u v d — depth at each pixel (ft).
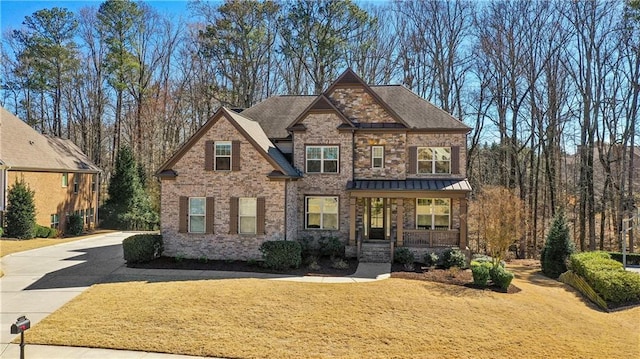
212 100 147.84
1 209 84.94
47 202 102.68
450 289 51.37
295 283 50.90
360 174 75.97
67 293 46.55
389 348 34.40
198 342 34.47
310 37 125.59
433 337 36.78
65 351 32.73
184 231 66.33
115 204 126.11
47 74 136.87
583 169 103.35
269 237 65.10
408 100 82.28
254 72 133.39
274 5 128.16
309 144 74.84
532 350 35.45
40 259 65.72
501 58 107.76
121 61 137.39
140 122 143.33
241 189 65.72
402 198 69.62
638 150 125.59
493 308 45.16
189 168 66.80
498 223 63.67
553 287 64.69
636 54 95.55
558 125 109.60
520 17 107.34
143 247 61.16
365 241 71.87
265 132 80.12
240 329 37.09
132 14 138.21
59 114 147.33
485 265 55.62
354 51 129.29
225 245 65.72
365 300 44.98
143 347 33.50
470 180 124.26
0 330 36.32
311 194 74.43
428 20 126.52
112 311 40.70
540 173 117.60
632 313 51.52
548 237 78.54
